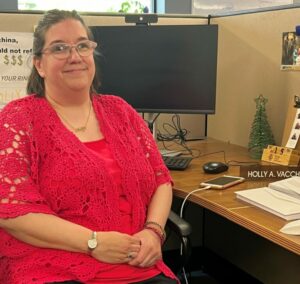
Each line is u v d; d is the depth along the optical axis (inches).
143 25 81.6
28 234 52.2
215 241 100.1
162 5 156.3
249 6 160.9
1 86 83.2
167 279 56.2
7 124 55.6
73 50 57.7
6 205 52.1
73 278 51.9
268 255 85.7
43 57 58.7
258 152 80.6
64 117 59.6
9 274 54.1
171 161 76.2
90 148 58.6
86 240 52.3
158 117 96.8
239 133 93.1
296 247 45.8
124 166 58.1
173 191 64.9
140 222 58.5
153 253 55.9
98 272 52.8
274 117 84.7
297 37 72.4
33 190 53.7
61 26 57.6
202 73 79.5
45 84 60.7
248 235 90.4
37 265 52.2
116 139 60.0
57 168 54.4
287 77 80.9
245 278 92.3
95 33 82.2
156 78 81.5
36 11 83.8
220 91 97.9
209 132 102.0
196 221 101.9
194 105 80.7
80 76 58.7
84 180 54.2
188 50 79.4
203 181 67.6
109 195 55.7
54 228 52.1
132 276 54.4
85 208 54.6
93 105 63.1
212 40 78.2
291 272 80.8
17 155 54.1
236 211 54.7
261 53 86.2
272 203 54.9
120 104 65.6
